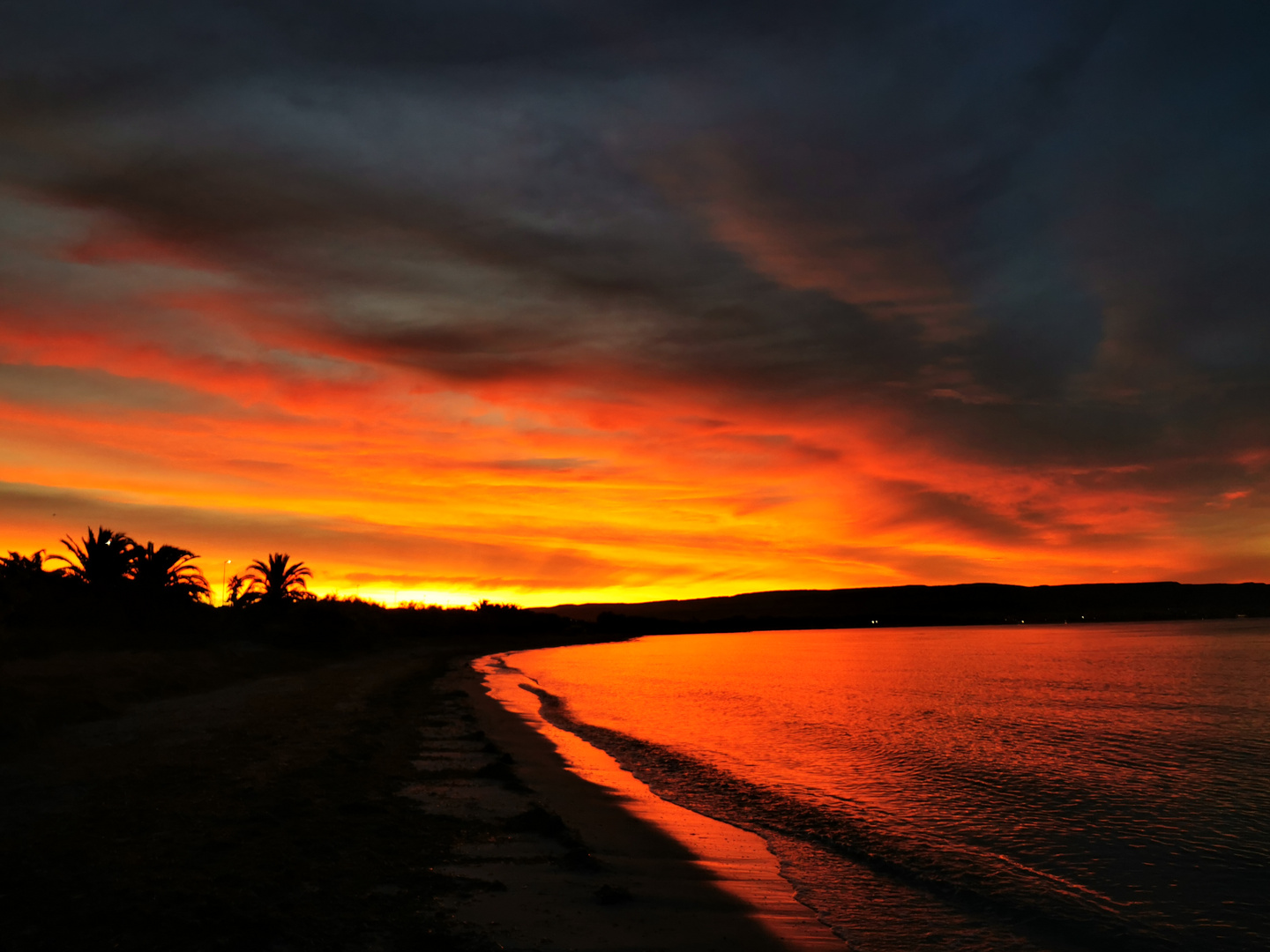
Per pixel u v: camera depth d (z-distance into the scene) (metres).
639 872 9.02
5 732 14.12
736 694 34.81
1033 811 13.57
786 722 25.30
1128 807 14.02
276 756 13.74
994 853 10.90
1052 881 9.66
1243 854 11.06
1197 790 15.55
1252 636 102.06
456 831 9.91
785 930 7.65
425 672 40.72
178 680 24.84
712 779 15.32
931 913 8.44
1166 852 11.16
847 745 20.70
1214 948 7.74
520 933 6.96
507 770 14.05
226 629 43.56
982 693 36.22
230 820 9.56
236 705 20.98
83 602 34.91
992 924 8.21
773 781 15.48
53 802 10.22
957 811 13.45
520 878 8.38
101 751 13.77
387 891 7.68
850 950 7.30
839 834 11.53
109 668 23.66
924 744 21.14
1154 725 25.77
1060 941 7.83
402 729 18.91
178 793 10.77
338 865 8.27
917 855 10.59
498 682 37.47
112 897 7.02
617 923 7.39
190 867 7.87
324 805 10.72
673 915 7.75
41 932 6.33
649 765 16.59
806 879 9.28
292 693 25.12
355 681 31.58
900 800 14.22
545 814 10.62
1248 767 18.19
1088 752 20.19
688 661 60.59
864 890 9.02
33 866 7.79
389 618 91.56
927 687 38.91
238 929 6.47
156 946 6.14
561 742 18.88
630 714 26.64
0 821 9.36
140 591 38.09
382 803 11.03
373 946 6.43
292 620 50.81
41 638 28.36
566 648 85.19
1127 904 8.91
